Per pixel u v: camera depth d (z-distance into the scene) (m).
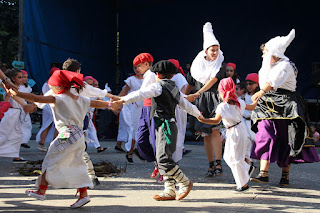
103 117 12.17
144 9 15.49
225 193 4.50
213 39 5.51
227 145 4.54
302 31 13.43
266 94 4.96
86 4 14.25
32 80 11.16
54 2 12.66
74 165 3.58
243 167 4.50
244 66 14.27
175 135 4.11
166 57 15.30
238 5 14.27
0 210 3.52
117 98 4.18
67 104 3.58
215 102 5.56
